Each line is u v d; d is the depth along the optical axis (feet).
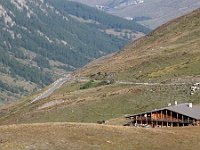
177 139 377.09
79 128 361.92
